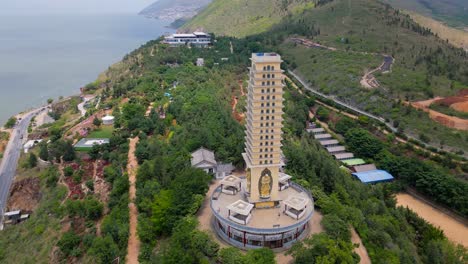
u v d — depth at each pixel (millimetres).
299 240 116500
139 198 130750
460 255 125188
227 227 118188
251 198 124812
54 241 135875
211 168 153375
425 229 138875
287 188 136625
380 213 137375
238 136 167625
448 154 183375
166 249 109812
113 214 128250
